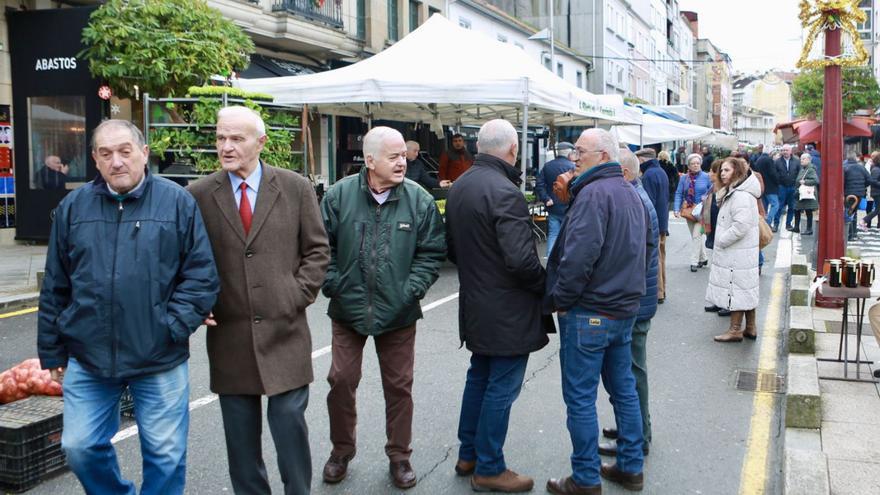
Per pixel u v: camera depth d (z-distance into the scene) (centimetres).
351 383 413
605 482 422
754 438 486
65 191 1307
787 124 2288
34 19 1289
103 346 314
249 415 354
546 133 2459
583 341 388
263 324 344
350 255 400
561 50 3691
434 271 412
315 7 1862
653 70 5884
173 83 1239
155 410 328
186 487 414
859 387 569
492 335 390
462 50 1229
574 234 376
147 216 319
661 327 807
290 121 1080
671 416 528
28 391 461
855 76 4112
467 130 2452
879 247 1480
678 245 1585
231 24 1323
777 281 1091
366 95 1142
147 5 1230
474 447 426
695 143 4709
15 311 861
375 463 446
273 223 347
